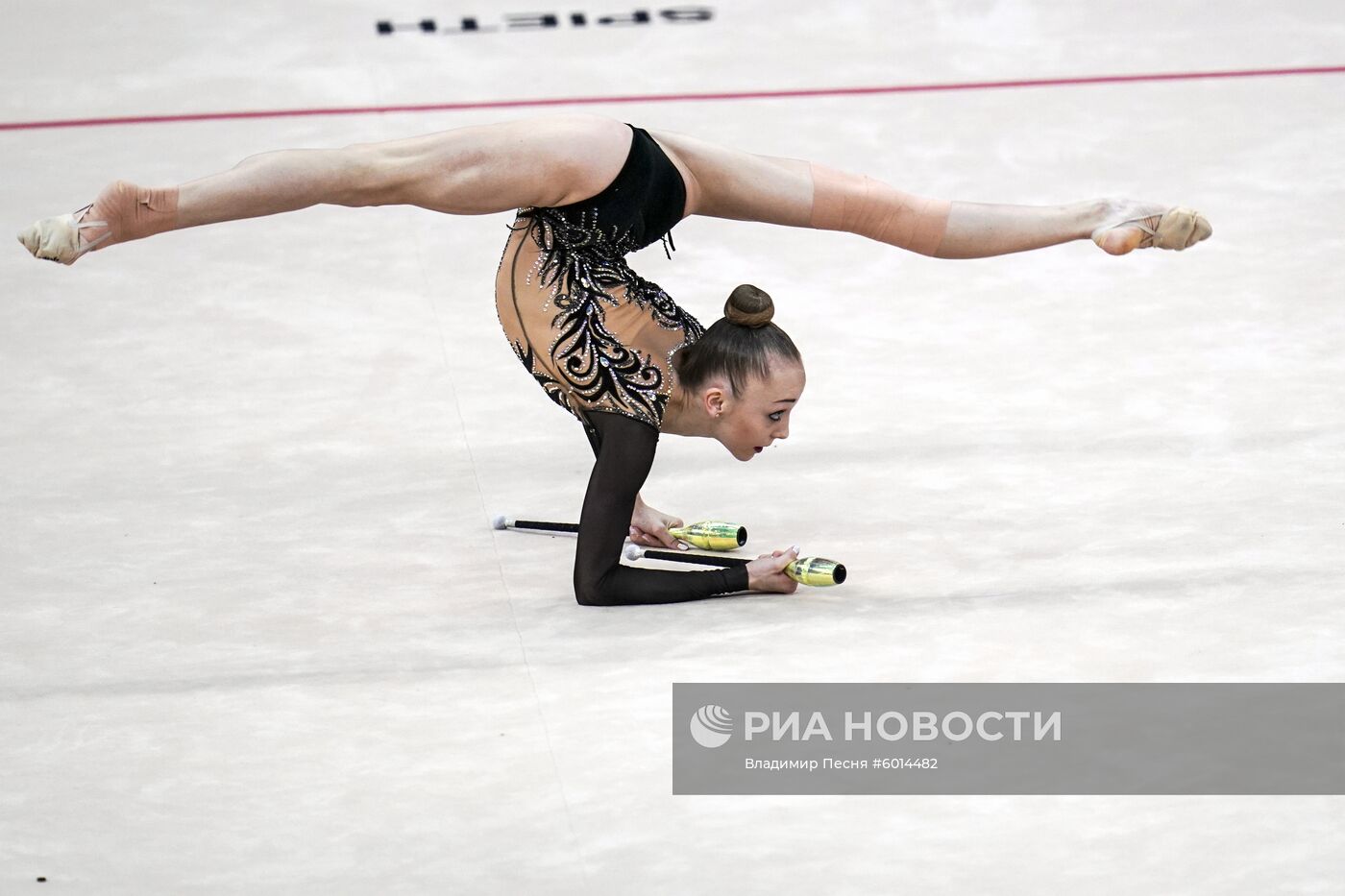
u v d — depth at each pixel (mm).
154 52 30766
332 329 21547
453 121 27562
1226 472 17641
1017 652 14406
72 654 14625
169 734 13422
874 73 29859
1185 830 12102
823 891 11453
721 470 18156
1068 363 20391
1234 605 15109
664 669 14234
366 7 33062
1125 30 31750
